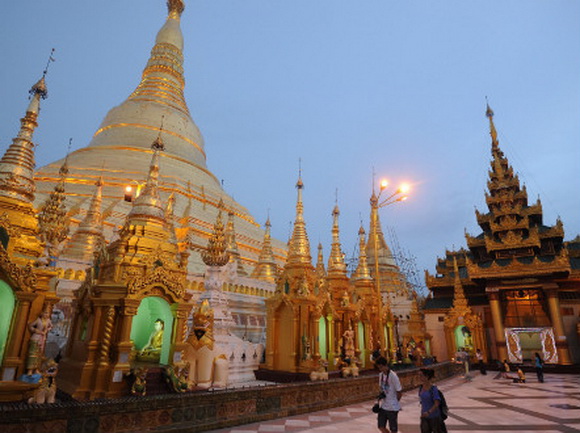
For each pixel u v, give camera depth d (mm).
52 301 9211
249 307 28453
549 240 40906
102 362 10492
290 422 11461
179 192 40188
